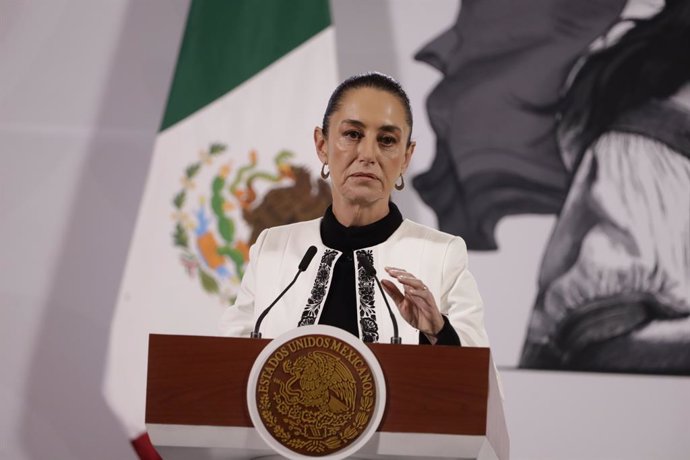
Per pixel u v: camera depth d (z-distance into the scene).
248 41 12.64
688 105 12.44
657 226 12.17
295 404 5.85
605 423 11.90
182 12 12.88
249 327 7.69
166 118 12.44
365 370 5.84
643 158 12.34
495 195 12.34
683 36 12.59
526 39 12.66
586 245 12.18
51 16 12.88
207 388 5.96
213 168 12.33
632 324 12.01
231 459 6.29
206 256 12.13
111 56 12.77
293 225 8.05
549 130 12.46
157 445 5.97
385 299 7.20
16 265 12.27
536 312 12.09
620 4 12.69
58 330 12.16
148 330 11.93
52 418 11.95
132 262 12.06
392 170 7.64
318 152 8.02
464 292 7.54
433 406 5.80
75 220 12.41
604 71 12.55
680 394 11.90
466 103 12.56
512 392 11.97
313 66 12.56
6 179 12.47
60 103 12.65
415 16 12.78
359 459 6.09
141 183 12.52
